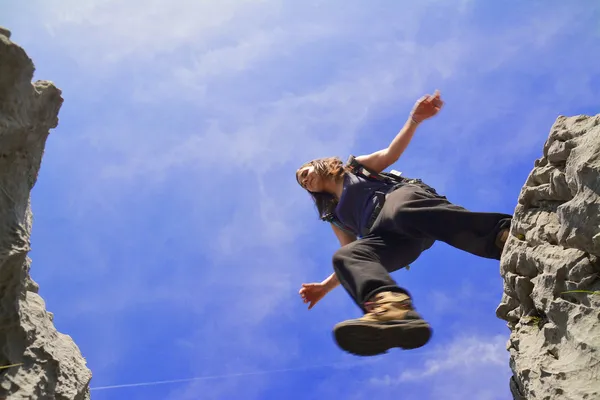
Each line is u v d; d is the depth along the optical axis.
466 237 2.95
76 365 2.82
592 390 1.93
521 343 2.60
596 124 2.42
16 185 2.22
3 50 1.93
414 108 3.47
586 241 2.19
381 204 3.22
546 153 2.77
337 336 2.29
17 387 2.21
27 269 2.56
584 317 2.16
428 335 2.25
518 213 2.85
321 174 3.57
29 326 2.45
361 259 2.81
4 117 2.02
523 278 2.73
